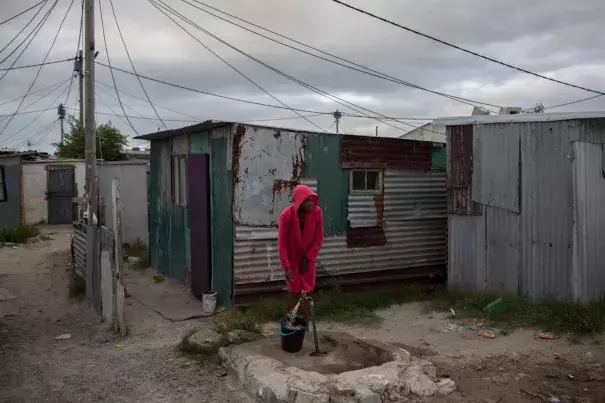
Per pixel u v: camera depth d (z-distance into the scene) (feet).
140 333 24.26
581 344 21.45
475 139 28.73
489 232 28.30
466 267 29.53
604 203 25.81
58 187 69.72
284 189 28.53
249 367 17.93
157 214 39.45
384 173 31.42
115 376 18.97
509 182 27.20
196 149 31.91
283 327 19.76
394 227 31.96
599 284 25.68
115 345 22.58
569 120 24.82
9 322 26.61
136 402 16.89
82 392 17.66
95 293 27.84
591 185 25.23
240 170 27.40
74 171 70.08
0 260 43.39
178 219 35.01
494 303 25.68
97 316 26.76
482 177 28.48
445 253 33.68
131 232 50.03
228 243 27.91
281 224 21.06
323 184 29.63
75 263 35.83
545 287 25.94
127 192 49.85
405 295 30.63
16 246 51.11
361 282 31.01
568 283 25.05
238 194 27.40
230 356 19.70
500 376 18.42
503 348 21.38
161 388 17.90
